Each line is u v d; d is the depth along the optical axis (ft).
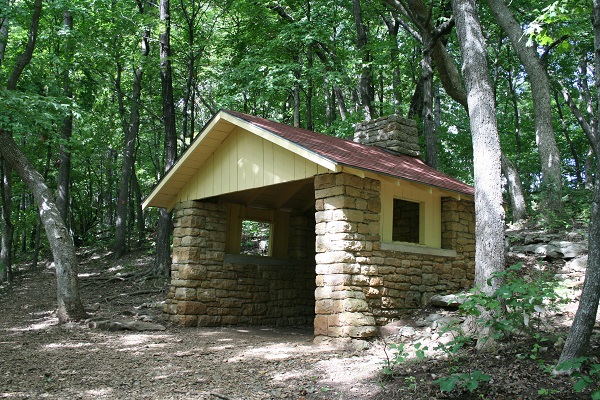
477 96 25.43
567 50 30.71
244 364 23.08
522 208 48.57
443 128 71.20
